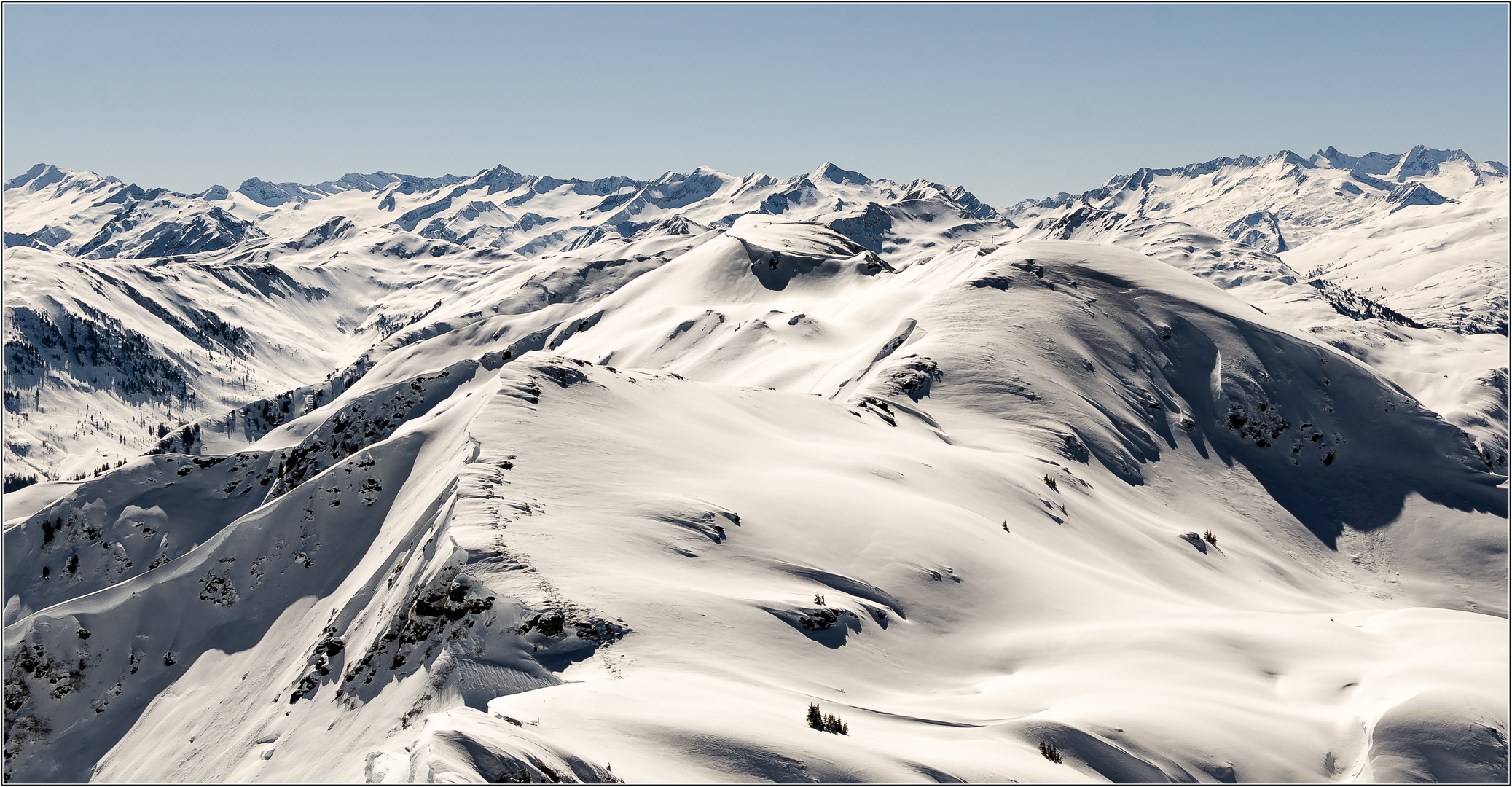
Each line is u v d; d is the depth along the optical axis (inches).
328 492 3083.2
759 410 3422.7
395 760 995.3
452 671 1488.7
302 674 2144.4
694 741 1069.1
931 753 1176.2
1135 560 2925.7
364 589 2354.8
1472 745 1358.3
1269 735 1402.6
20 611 3597.4
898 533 2142.0
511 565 1658.5
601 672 1374.3
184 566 3016.7
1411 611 2324.1
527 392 2716.5
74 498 3882.9
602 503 2081.7
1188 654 1716.3
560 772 916.0
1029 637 1835.6
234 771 1875.0
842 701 1432.1
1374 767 1349.7
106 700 2748.5
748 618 1632.6
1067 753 1270.9
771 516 2178.9
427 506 2539.4
